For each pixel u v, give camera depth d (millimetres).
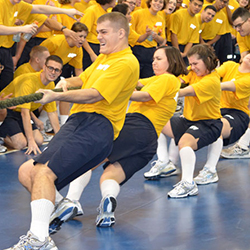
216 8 10148
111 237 3420
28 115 6039
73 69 7652
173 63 4160
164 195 4445
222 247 3232
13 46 6883
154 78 4227
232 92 5523
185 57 9719
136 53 8891
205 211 3994
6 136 6180
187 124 4844
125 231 3537
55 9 6609
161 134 4984
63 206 3422
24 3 6277
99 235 3457
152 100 3967
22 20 6336
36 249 2889
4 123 6176
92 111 3240
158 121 3963
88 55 8164
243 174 5207
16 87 6027
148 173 4973
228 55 10773
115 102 3285
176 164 5156
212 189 4660
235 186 4762
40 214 2887
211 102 4738
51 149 3066
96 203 4176
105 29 3328
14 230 3553
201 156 5957
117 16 3340
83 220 3764
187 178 4449
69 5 8195
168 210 4023
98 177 4957
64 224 3672
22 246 2861
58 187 3172
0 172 5188
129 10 7750
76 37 6891
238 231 3527
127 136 3719
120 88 3215
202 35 10344
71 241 3348
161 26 8930
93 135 3150
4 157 5824
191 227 3619
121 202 4238
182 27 9453
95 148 3146
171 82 4008
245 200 4305
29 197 4355
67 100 3072
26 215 3883
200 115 4770
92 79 3381
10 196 4375
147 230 3561
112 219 3633
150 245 3275
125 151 3664
